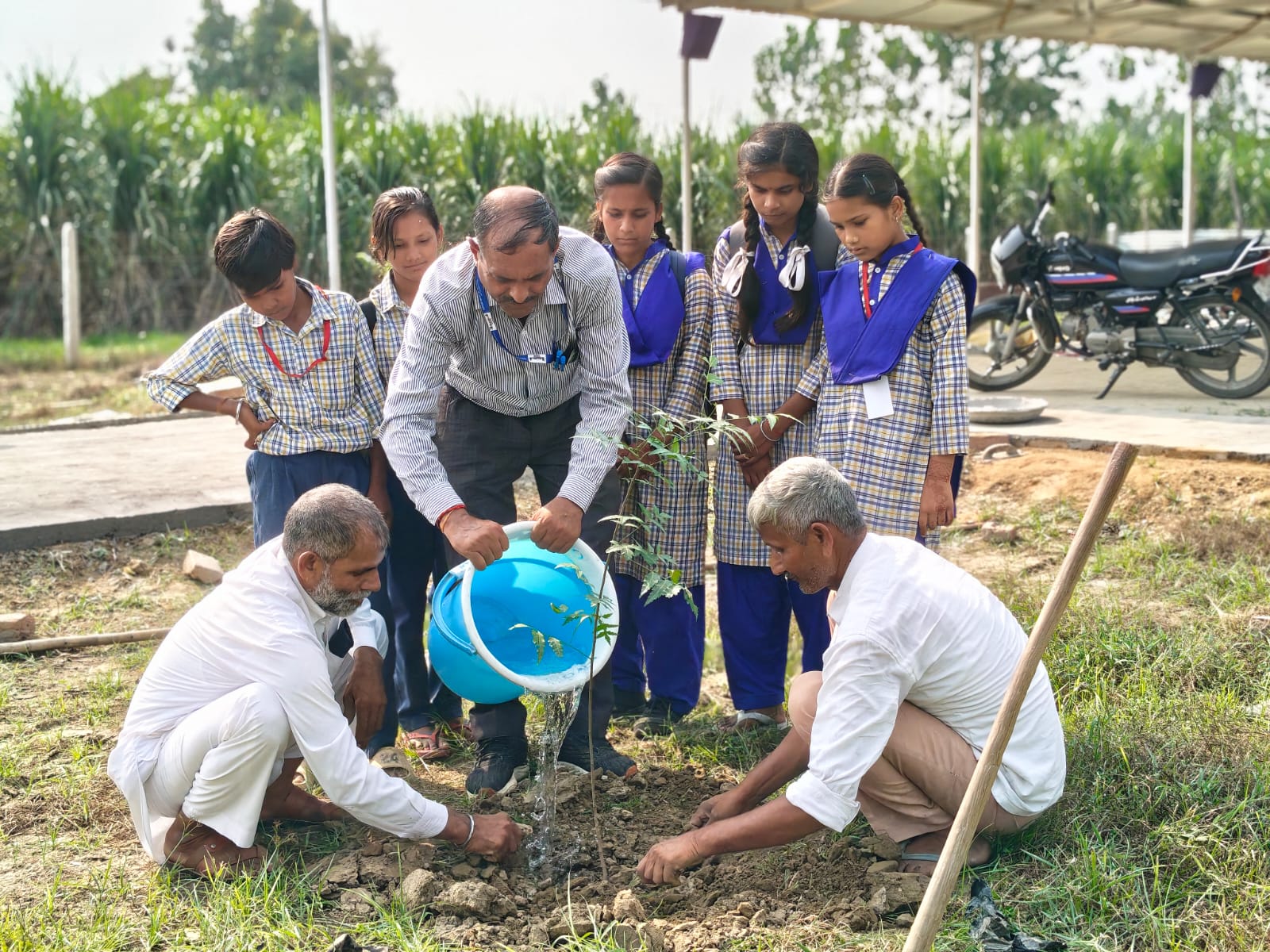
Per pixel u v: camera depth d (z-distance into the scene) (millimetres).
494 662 3074
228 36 43406
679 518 4117
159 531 6109
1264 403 8078
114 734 4051
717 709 4547
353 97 40969
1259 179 17781
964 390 3713
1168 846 3104
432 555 4070
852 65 34906
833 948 2844
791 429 4082
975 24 10086
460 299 3355
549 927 2932
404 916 2967
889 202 3635
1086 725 3686
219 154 15180
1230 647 4301
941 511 3750
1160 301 8336
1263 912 2871
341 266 14531
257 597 3096
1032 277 8672
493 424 3658
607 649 3244
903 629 2887
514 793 3703
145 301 15328
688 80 8875
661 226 4145
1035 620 4605
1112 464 2688
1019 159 16797
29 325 15203
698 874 3240
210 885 3113
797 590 4133
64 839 3412
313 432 3732
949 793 3037
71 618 5148
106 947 2846
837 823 2871
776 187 3756
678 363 4121
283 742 3043
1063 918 2875
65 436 8555
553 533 3328
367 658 3412
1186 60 11531
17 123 15031
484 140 14594
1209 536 5395
